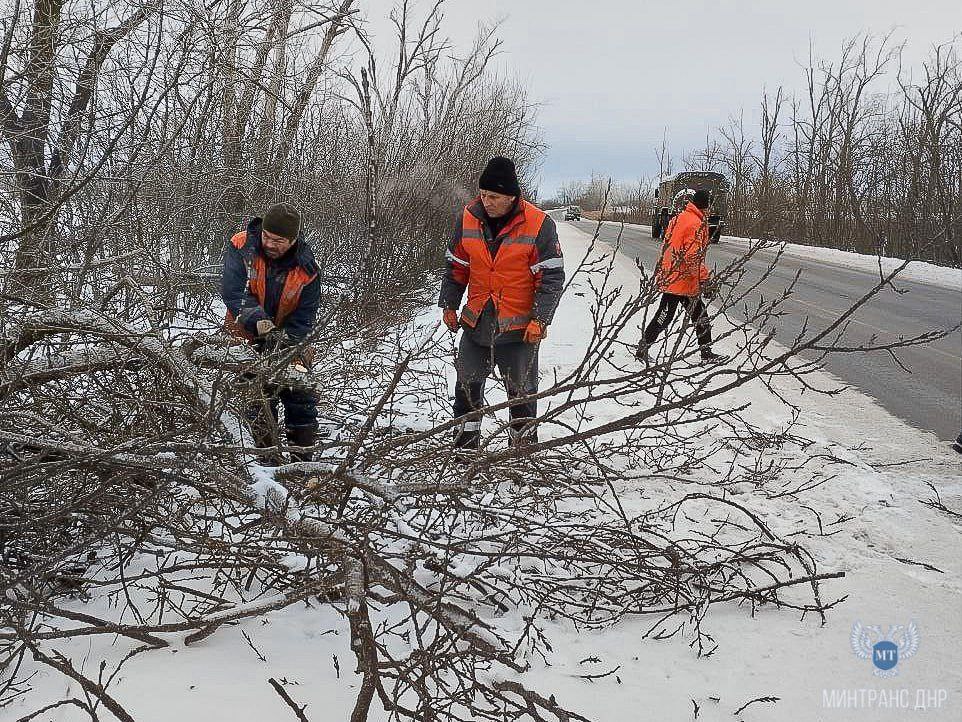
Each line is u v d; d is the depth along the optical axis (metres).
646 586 3.22
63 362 3.61
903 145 31.12
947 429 6.41
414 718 2.20
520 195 4.67
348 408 4.89
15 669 2.55
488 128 14.41
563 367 7.46
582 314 10.60
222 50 6.69
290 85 8.45
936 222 26.86
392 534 2.82
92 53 5.88
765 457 5.21
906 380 8.20
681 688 2.74
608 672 2.77
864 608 3.31
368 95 5.73
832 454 5.42
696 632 3.11
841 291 16.22
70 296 3.96
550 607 3.14
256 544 2.98
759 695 2.71
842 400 7.20
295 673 2.69
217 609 2.80
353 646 2.05
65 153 5.75
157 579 3.30
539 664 2.85
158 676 2.62
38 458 3.09
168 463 2.80
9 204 4.75
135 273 4.82
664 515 4.15
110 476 3.11
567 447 4.91
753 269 19.81
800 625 3.18
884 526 4.18
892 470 5.23
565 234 35.00
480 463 3.14
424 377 5.68
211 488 2.96
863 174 34.41
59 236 5.00
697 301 3.18
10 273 3.84
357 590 2.14
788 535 3.92
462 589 3.26
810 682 2.80
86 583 3.27
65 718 2.39
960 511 4.48
